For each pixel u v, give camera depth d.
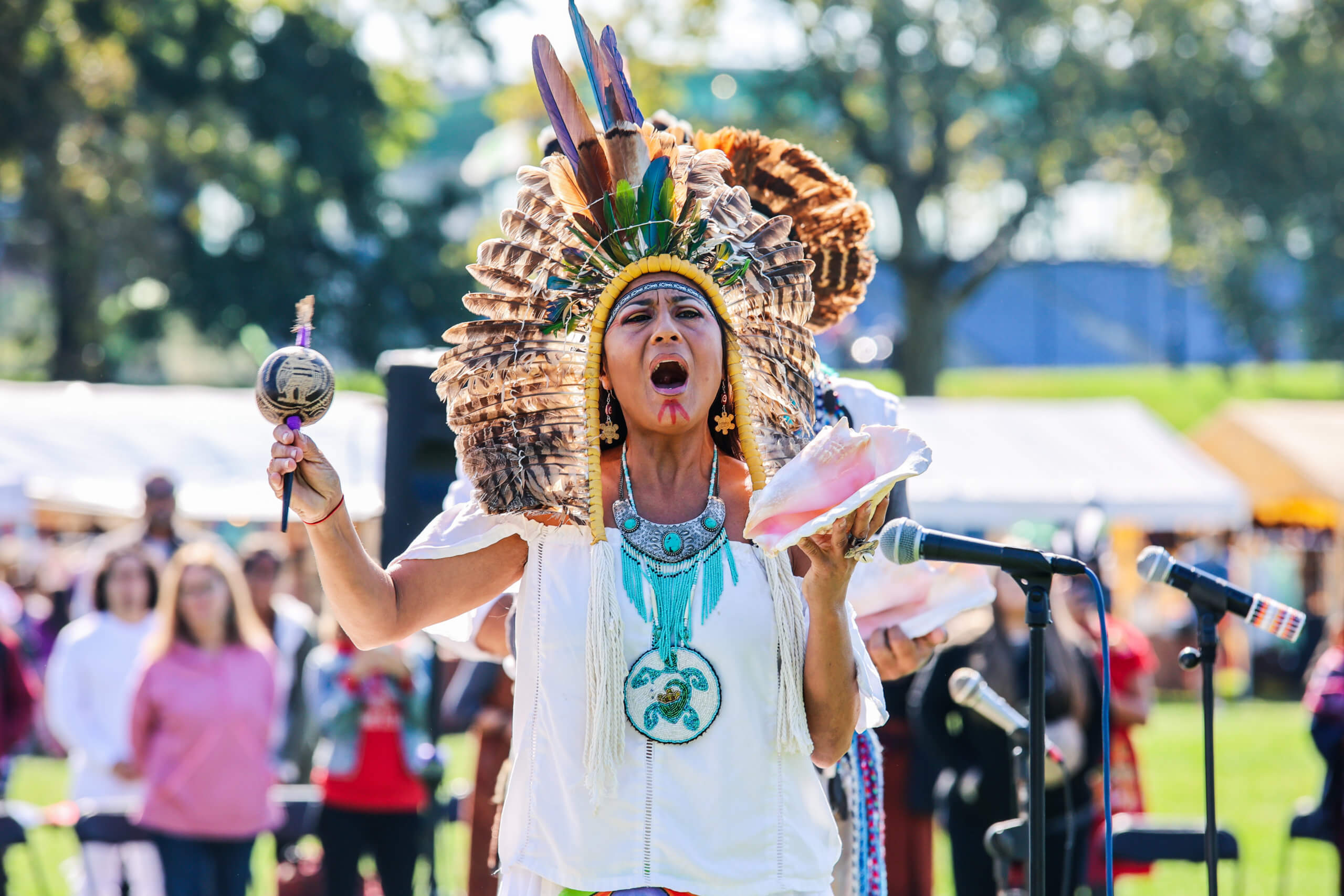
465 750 26.84
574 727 4.99
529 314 5.46
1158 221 63.81
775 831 5.02
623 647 4.99
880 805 6.78
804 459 4.75
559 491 5.22
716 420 5.48
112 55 54.06
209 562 12.89
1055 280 89.00
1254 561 39.19
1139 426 34.06
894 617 6.59
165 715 12.50
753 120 55.12
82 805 13.41
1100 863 11.90
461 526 5.30
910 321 58.72
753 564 5.14
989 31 54.56
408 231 59.25
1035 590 5.67
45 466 25.86
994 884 11.23
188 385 66.31
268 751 12.93
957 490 30.77
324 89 57.97
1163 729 31.30
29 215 56.00
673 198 5.46
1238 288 63.75
